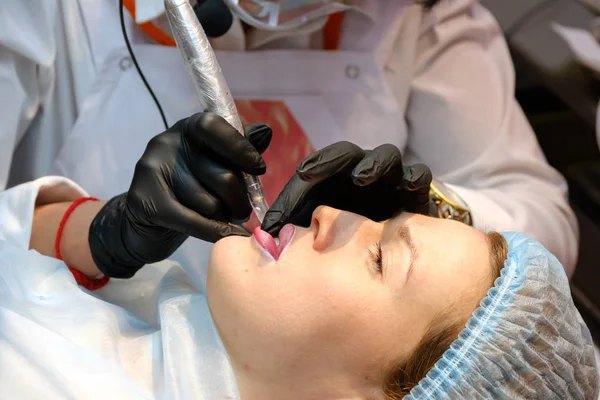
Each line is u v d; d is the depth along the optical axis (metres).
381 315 0.61
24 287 0.67
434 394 0.59
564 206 1.16
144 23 0.90
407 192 0.74
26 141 0.99
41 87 0.93
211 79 0.66
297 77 1.01
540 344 0.61
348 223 0.66
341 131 1.06
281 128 1.02
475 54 1.18
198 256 0.99
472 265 0.64
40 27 0.87
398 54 1.11
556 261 0.69
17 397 0.58
